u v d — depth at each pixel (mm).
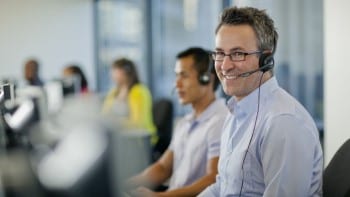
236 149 1317
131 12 5348
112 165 383
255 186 1262
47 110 1857
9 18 5090
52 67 5355
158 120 3764
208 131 1765
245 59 1290
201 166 1782
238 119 1355
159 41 5133
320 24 3701
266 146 1202
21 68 5168
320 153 1245
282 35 3877
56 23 5395
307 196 1186
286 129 1169
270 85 1317
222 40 1309
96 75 5703
